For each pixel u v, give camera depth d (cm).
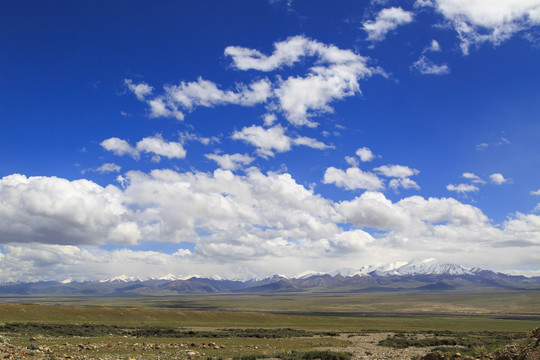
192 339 7706
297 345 6900
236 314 17125
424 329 13325
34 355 4350
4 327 8631
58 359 4134
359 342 7850
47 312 13525
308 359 4769
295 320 17012
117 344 6019
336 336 9662
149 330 9475
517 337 8694
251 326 13938
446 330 12762
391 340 7831
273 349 6034
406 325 15588
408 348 6531
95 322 13275
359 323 16638
